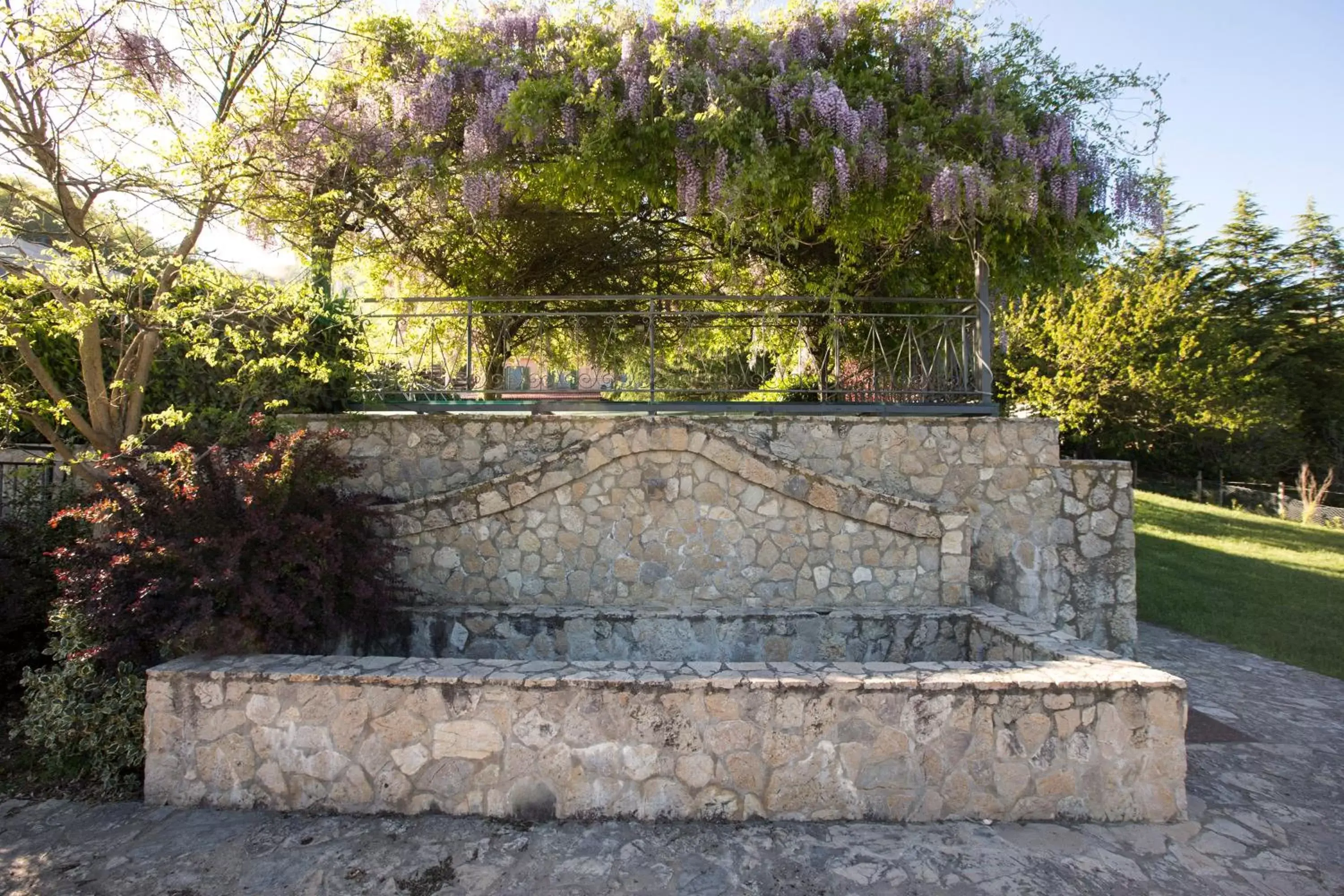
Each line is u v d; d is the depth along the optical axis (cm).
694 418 565
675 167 611
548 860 327
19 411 490
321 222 638
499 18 652
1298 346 2339
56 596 492
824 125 576
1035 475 568
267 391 593
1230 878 322
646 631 522
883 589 542
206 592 413
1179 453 2370
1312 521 1827
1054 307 1927
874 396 634
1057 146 600
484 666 386
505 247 859
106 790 393
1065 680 364
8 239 517
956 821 359
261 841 342
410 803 364
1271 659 716
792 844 339
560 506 544
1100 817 364
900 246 674
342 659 397
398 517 543
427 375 658
